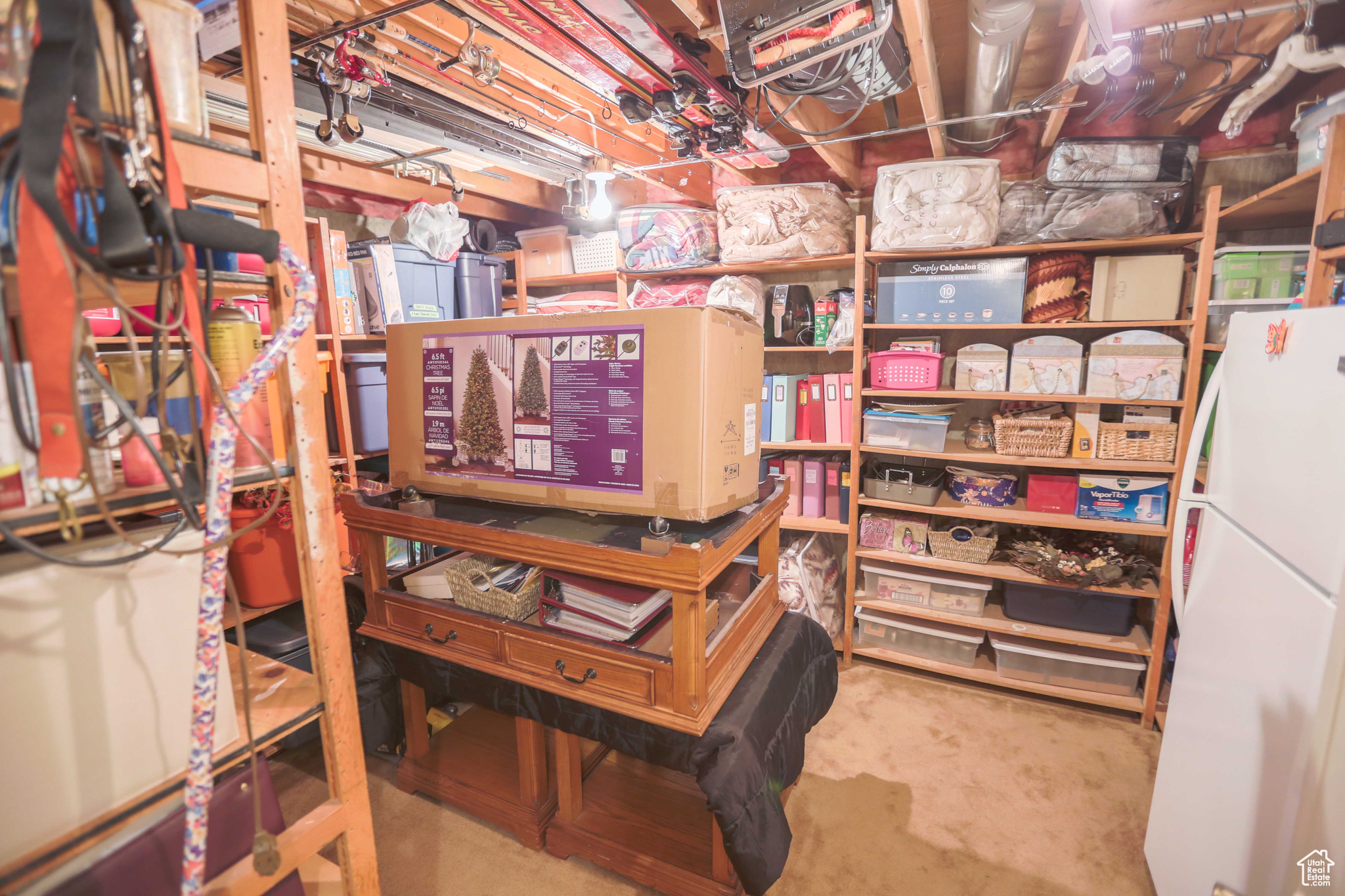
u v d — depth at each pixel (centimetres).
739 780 132
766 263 295
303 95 206
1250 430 138
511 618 163
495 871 179
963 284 260
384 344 295
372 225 324
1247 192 248
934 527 291
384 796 209
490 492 160
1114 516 253
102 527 87
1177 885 153
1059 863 185
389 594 180
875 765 230
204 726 75
